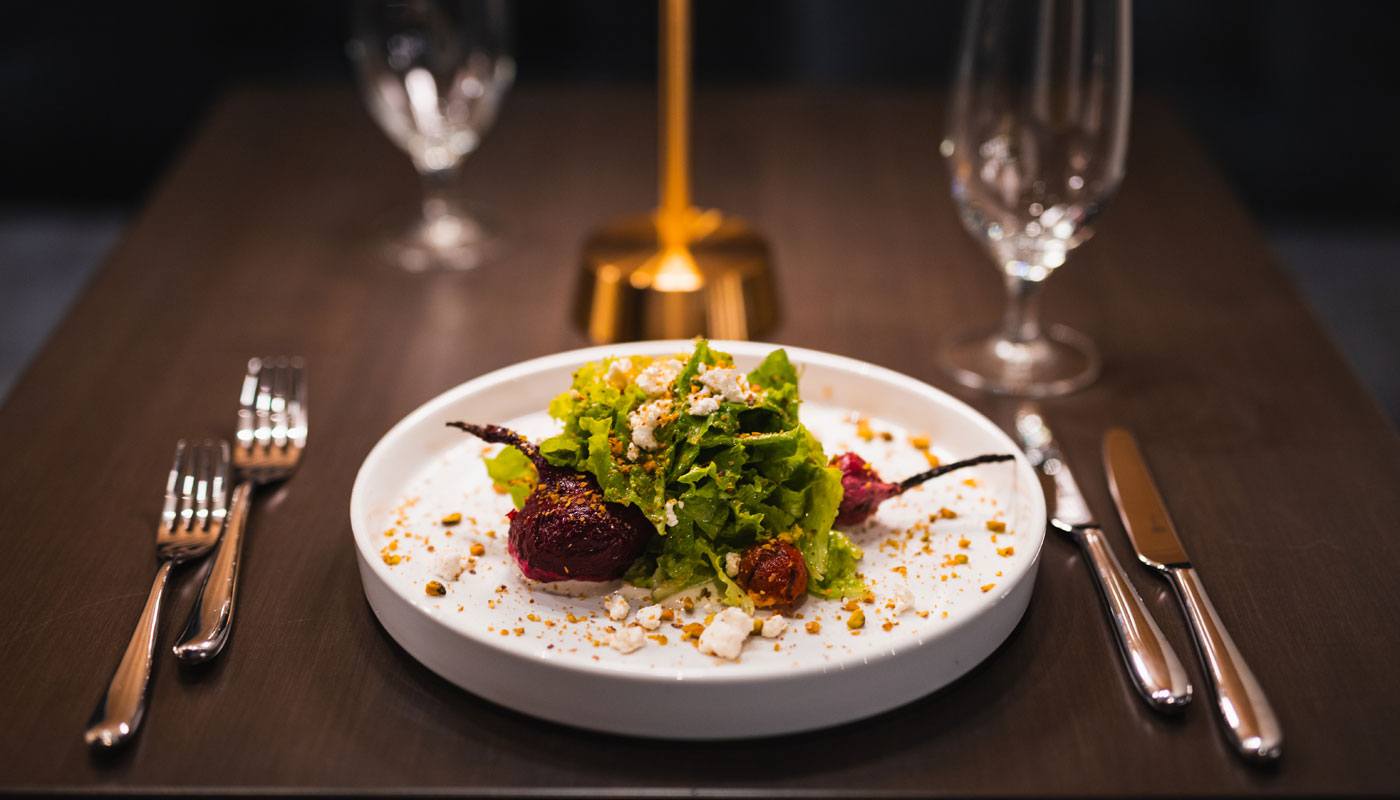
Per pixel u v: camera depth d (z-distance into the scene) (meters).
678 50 1.10
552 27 2.79
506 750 0.67
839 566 0.76
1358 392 1.04
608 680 0.65
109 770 0.66
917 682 0.69
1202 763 0.66
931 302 1.20
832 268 1.26
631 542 0.74
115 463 0.94
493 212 1.39
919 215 1.38
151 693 0.71
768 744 0.67
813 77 2.82
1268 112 2.72
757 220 1.37
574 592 0.75
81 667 0.74
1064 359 1.09
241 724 0.69
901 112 1.65
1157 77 2.77
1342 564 0.83
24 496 0.90
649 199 1.42
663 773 0.66
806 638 0.71
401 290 1.22
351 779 0.66
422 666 0.73
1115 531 0.86
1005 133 0.98
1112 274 1.25
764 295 1.14
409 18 1.25
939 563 0.78
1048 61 0.95
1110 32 0.93
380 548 0.80
